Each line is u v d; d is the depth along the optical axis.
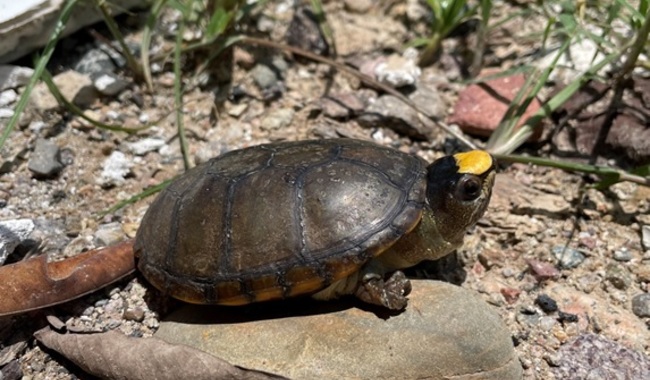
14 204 0.45
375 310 0.39
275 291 0.38
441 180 0.39
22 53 0.49
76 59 0.50
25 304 0.40
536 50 0.50
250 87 0.50
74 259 0.41
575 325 0.41
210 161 0.41
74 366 0.40
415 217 0.39
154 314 0.41
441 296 0.39
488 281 0.43
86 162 0.47
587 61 0.49
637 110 0.47
